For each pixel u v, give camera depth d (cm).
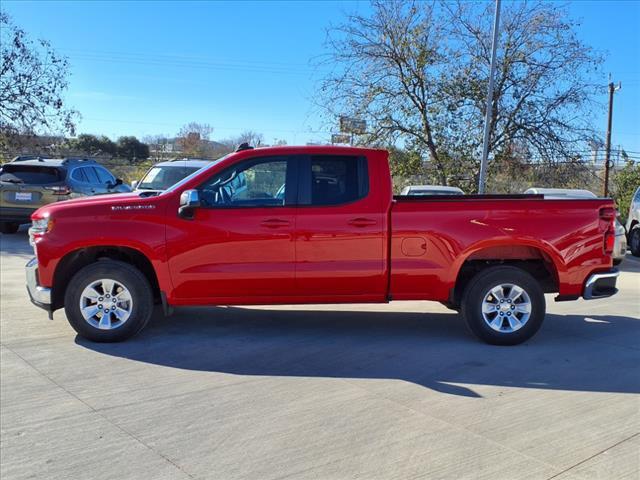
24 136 2216
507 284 587
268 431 386
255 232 566
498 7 1639
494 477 329
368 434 382
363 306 768
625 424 402
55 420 401
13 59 2111
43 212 575
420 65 2011
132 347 565
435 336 625
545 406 433
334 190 579
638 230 1525
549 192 1116
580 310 784
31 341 578
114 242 559
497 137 2055
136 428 389
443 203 579
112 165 3672
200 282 568
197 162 1308
